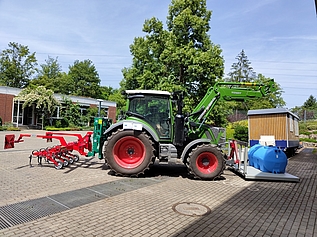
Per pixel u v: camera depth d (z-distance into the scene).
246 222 3.80
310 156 13.90
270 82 7.46
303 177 7.48
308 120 27.97
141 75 15.68
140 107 6.98
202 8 14.92
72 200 4.46
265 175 6.75
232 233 3.39
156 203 4.49
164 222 3.66
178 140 6.67
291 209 4.47
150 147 6.54
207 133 7.39
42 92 26.06
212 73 13.83
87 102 33.88
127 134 6.57
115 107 37.34
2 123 24.20
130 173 6.49
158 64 15.79
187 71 13.94
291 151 13.75
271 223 3.80
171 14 15.41
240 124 22.05
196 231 3.40
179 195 5.05
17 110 26.17
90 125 31.73
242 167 7.80
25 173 6.38
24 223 3.46
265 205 4.65
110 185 5.60
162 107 6.98
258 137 13.34
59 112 29.53
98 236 3.15
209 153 6.55
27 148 11.06
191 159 6.53
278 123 12.76
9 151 10.01
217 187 5.86
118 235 3.19
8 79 45.19
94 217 3.74
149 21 15.88
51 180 5.82
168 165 8.59
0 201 4.30
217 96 7.49
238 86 7.75
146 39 16.12
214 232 3.39
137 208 4.19
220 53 14.30
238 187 5.96
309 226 3.73
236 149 7.47
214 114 14.62
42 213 3.83
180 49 13.82
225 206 4.49
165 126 6.91
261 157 7.37
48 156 7.05
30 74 47.41
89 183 5.70
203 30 14.52
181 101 6.81
